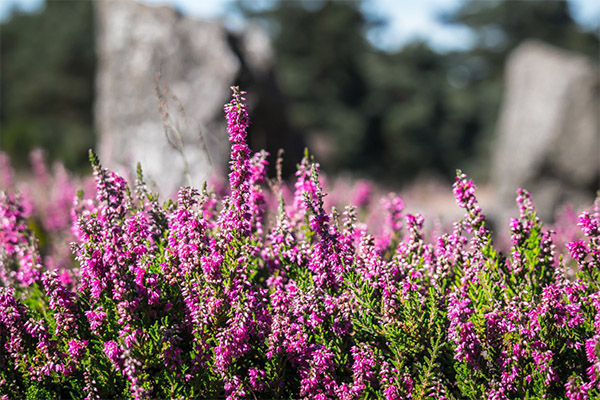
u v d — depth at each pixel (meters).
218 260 2.51
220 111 8.80
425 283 2.94
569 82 15.55
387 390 2.51
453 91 40.44
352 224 2.81
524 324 2.53
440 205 16.83
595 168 15.34
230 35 10.10
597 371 2.41
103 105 9.41
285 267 2.96
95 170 2.74
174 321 2.67
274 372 2.61
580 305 2.65
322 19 38.38
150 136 8.64
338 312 2.62
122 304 2.46
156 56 9.18
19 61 38.31
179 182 7.92
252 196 3.15
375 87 38.81
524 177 15.79
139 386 2.44
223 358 2.47
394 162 39.34
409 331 2.59
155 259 2.82
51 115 37.75
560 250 4.44
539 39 46.31
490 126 40.81
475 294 2.67
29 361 2.66
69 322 2.65
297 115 36.97
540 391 2.50
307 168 3.22
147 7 9.38
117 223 2.76
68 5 38.91
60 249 5.64
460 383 2.53
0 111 38.84
